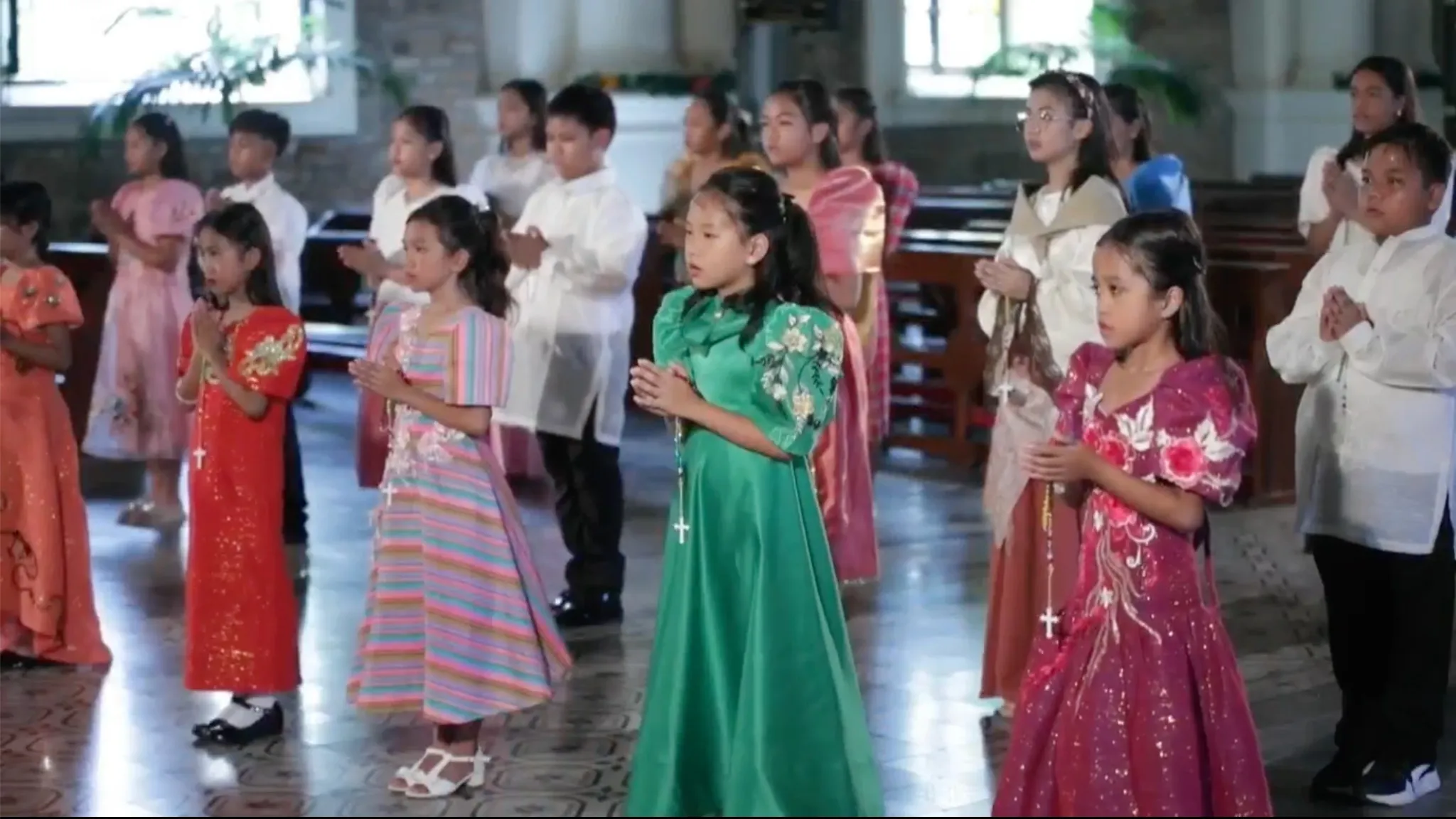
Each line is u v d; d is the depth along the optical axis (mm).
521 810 5109
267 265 5762
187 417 9023
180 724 5945
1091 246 5699
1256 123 16266
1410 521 5066
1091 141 5832
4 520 6527
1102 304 4445
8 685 6402
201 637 5656
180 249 9039
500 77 14109
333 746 5703
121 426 8977
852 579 6988
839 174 6988
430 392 5262
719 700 4555
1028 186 6074
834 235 6902
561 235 7164
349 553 8445
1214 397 4332
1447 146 5152
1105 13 16141
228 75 14414
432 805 5160
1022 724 4449
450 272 5336
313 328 13906
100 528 9000
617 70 13383
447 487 5211
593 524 7160
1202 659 4383
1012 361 5832
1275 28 16188
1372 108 7457
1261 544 8531
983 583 7816
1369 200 5145
